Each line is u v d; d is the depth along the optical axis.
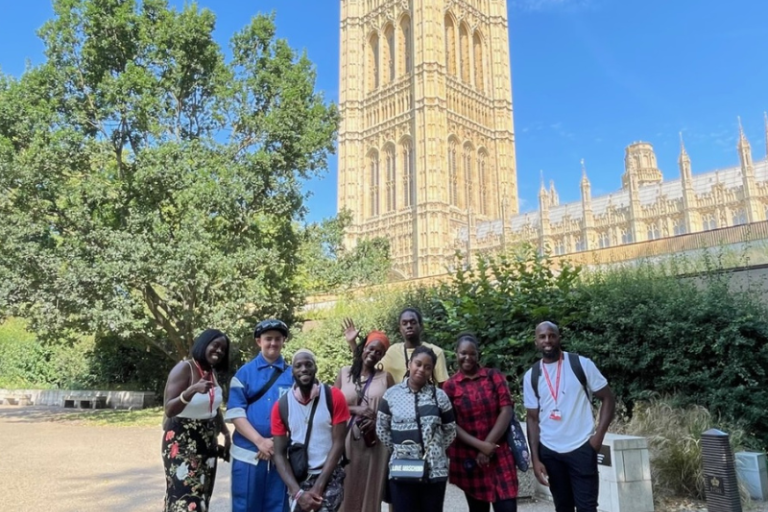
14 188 16.53
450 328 10.26
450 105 75.50
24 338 29.77
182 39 19.06
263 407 4.46
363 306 17.42
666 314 8.72
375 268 26.41
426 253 69.19
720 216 50.69
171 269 15.85
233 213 17.88
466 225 73.81
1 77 17.62
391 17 79.19
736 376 8.48
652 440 7.26
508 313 9.54
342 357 15.77
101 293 16.50
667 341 8.76
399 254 72.50
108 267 15.70
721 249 11.41
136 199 17.95
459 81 77.56
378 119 79.25
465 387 4.71
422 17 74.69
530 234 64.81
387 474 5.05
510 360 9.39
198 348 4.52
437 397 4.30
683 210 52.88
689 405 8.31
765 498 7.02
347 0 84.94
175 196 17.03
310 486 4.13
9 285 16.16
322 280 23.12
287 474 4.10
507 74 83.81
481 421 4.60
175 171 16.78
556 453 4.55
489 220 75.94
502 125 81.75
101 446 12.15
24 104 17.00
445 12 77.31
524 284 9.89
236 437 4.53
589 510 4.39
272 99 20.58
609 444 6.38
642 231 55.84
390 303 15.02
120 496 7.41
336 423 4.27
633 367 8.87
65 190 16.83
